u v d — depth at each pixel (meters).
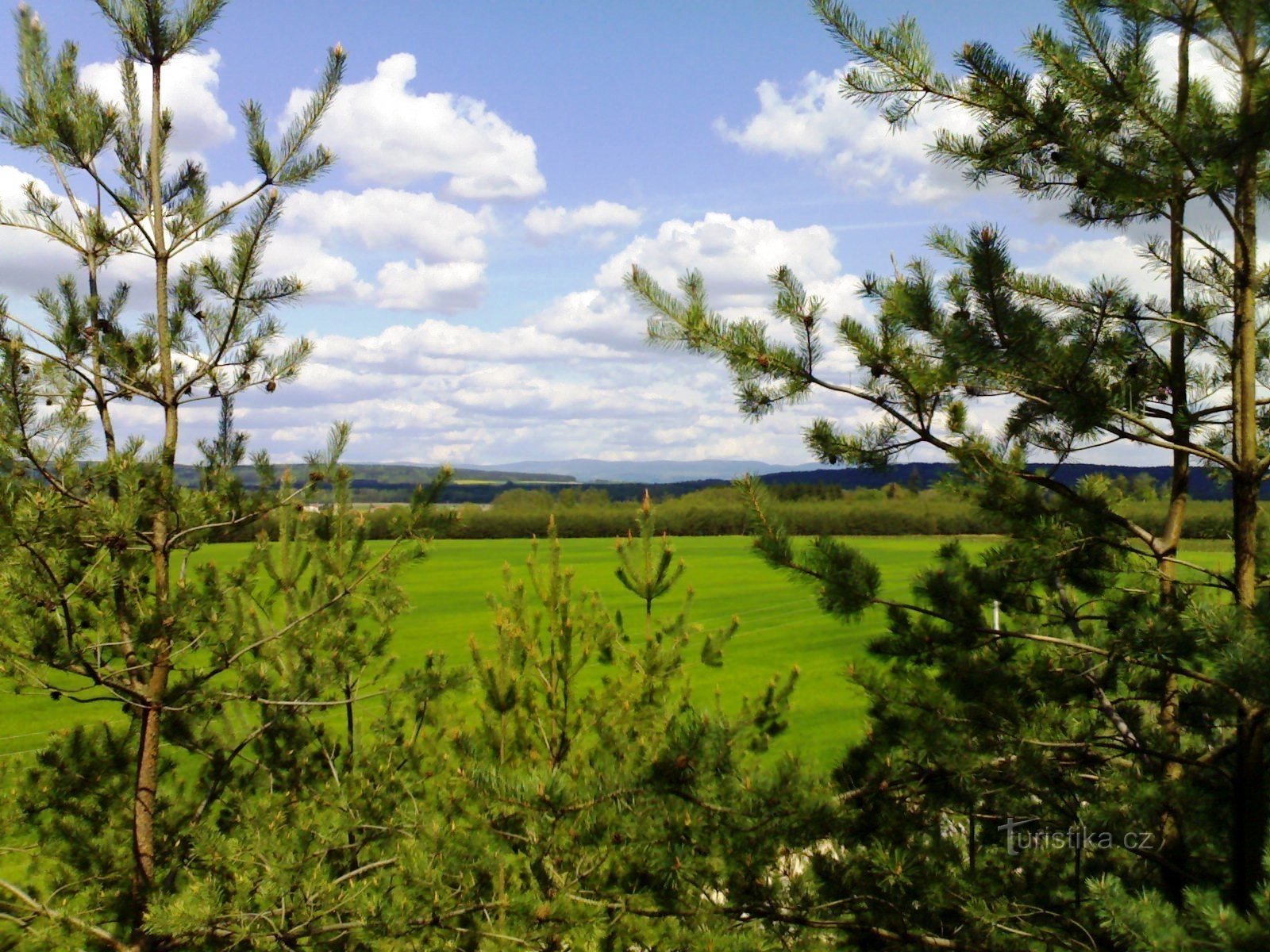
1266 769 4.72
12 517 5.27
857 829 5.32
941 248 5.29
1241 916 4.06
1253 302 5.00
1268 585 5.00
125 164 6.83
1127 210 5.16
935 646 5.70
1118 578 6.11
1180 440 5.71
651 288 5.33
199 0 6.52
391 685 8.01
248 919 5.97
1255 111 4.27
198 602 6.39
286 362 7.05
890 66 5.09
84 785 6.87
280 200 6.83
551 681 8.08
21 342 5.71
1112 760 5.42
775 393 5.29
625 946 5.35
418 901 5.75
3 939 5.96
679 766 5.10
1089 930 4.89
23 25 6.33
